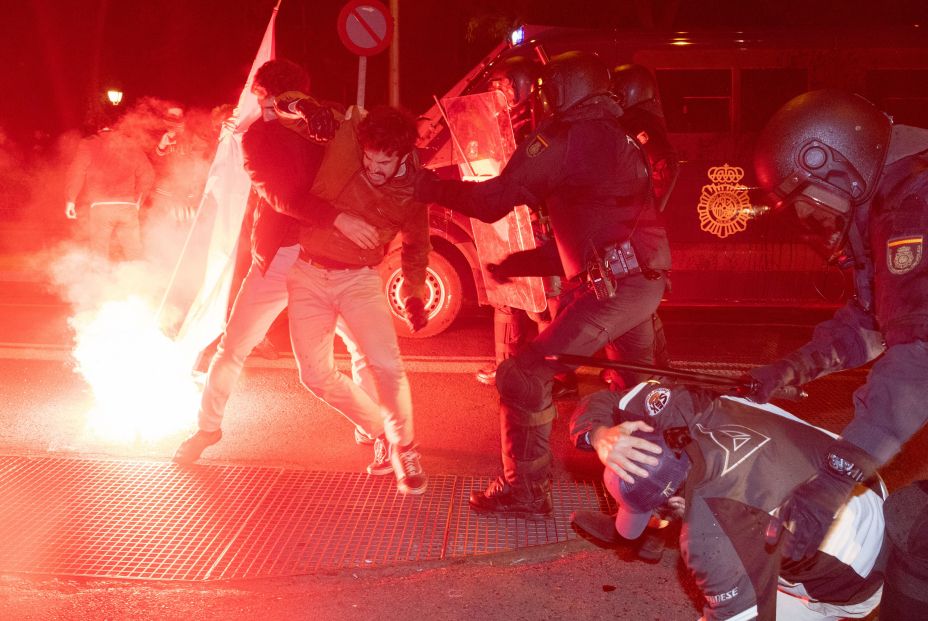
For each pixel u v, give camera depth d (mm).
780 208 2498
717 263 9352
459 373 6945
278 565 3873
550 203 3926
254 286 4516
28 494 4512
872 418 2205
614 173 3744
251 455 5156
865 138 2357
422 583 3766
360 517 4336
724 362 7230
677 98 9031
